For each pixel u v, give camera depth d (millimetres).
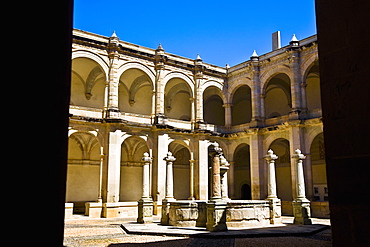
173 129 38125
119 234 19938
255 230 19828
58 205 3617
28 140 3117
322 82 4789
